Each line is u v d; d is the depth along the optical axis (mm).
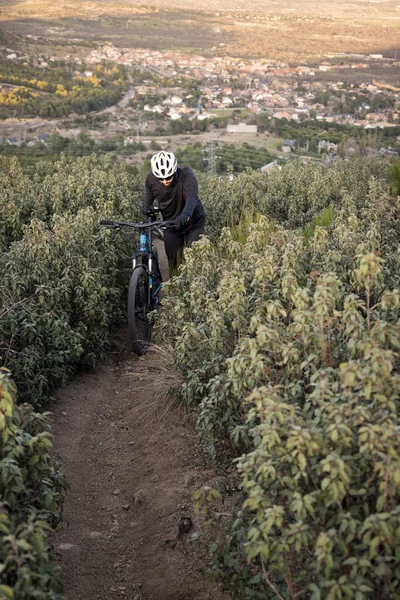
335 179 14523
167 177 6793
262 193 14078
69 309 6180
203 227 7445
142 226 7020
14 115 157000
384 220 7844
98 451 5215
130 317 6652
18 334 5328
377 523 2342
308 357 3402
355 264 5117
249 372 3512
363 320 3623
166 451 4898
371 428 2531
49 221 10203
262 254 5367
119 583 3693
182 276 5875
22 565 2480
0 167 16250
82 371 6484
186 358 4711
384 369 2805
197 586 3496
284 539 2502
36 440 2959
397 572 2426
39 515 2834
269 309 3781
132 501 4473
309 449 2592
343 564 2639
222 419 3906
